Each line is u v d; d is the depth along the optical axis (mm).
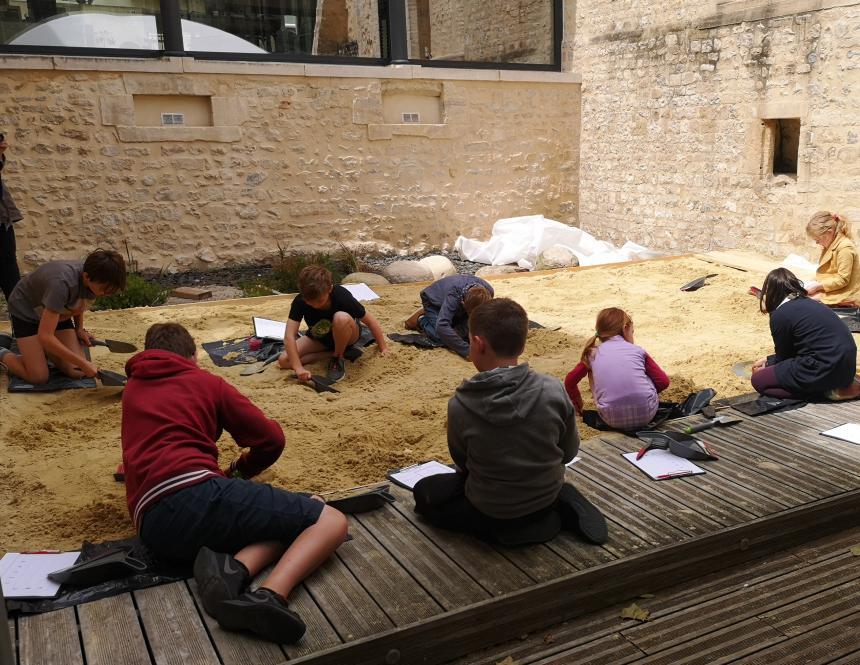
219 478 2494
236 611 2178
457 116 10328
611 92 10445
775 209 8320
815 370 4008
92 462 3703
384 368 5016
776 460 3424
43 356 4566
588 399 4426
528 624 2498
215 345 5574
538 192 11125
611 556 2648
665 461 3408
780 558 2943
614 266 8227
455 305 5285
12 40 8484
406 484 3232
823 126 7645
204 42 9242
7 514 3191
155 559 2621
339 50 9945
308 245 9930
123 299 7398
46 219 8609
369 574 2572
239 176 9391
